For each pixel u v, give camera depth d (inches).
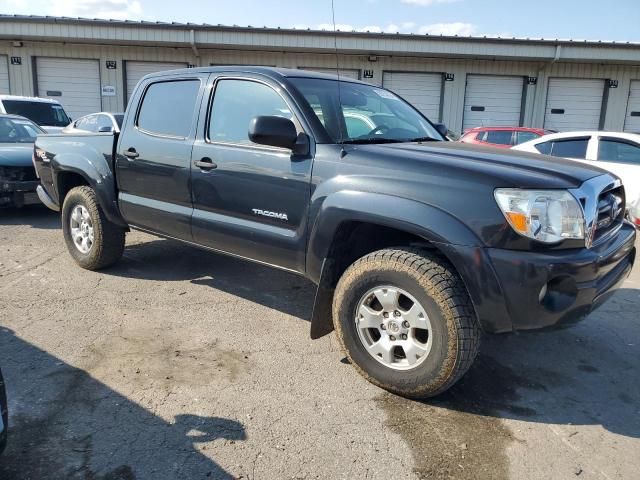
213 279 207.0
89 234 208.7
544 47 762.2
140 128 182.1
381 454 104.2
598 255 115.1
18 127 378.3
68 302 178.4
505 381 134.9
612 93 829.8
